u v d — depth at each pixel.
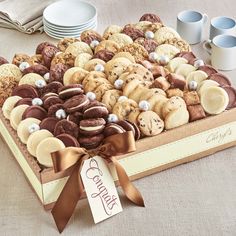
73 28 1.69
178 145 1.19
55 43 1.71
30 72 1.34
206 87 1.25
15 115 1.21
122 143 1.08
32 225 1.09
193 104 1.21
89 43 1.47
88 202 1.12
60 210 1.08
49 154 1.09
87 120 1.12
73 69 1.31
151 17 1.59
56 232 1.08
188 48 1.45
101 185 1.10
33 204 1.14
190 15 1.71
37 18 1.79
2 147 1.30
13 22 1.77
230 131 1.24
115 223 1.09
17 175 1.21
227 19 1.68
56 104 1.20
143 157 1.16
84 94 1.24
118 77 1.29
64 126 1.13
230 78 1.51
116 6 1.90
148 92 1.22
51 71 1.32
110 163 1.12
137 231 1.07
